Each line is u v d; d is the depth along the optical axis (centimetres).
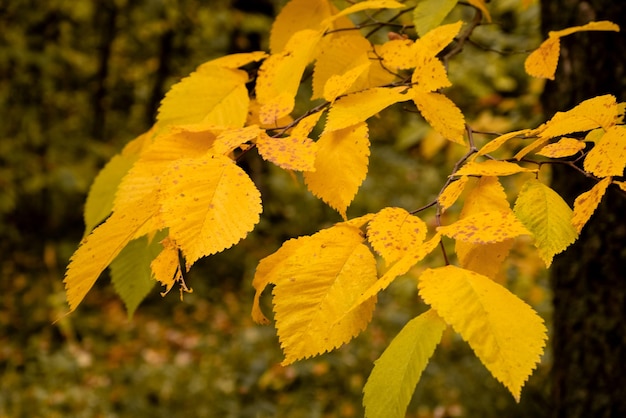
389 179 822
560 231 88
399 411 80
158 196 85
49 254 624
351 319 85
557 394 217
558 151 92
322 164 94
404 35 115
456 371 423
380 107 94
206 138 95
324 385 444
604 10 186
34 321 562
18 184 625
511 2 232
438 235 83
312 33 105
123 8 724
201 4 718
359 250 87
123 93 820
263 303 639
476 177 92
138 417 432
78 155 639
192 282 667
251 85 121
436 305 80
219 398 451
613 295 198
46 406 436
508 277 326
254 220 84
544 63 110
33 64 624
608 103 89
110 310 612
